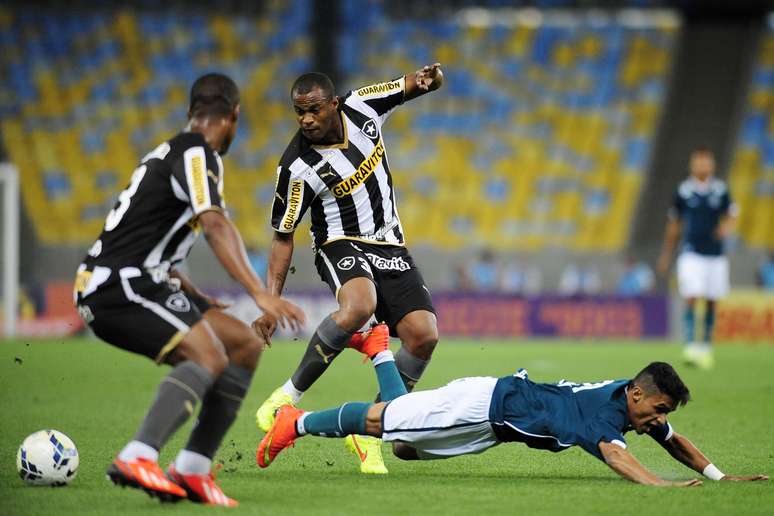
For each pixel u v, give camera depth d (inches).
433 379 1777.8
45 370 1907.0
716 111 4040.4
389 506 705.0
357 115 961.5
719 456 987.9
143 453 663.1
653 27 4279.0
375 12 4345.5
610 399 789.9
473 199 3772.1
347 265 934.4
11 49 4094.5
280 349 2596.0
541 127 3988.7
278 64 4158.5
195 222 703.7
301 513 675.4
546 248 3506.4
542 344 2827.3
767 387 1670.8
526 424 783.7
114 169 3791.8
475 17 4392.2
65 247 3324.3
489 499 735.7
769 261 3255.4
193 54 4158.5
